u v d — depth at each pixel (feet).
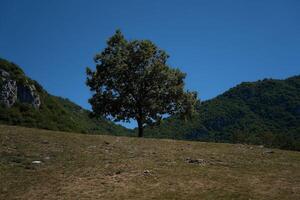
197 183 94.32
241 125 535.19
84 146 124.98
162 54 222.69
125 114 211.00
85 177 98.12
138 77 210.38
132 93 211.00
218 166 108.68
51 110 373.40
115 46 218.18
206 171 103.30
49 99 393.70
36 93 357.41
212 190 89.76
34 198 86.17
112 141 135.95
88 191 89.66
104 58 214.07
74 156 113.60
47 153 114.42
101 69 213.25
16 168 101.55
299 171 105.19
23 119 322.34
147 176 98.78
